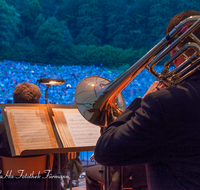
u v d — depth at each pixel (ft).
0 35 57.41
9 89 32.01
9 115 4.55
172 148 2.11
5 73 32.81
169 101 2.05
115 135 2.27
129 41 74.28
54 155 5.65
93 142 4.73
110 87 3.50
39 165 5.01
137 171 4.34
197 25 2.11
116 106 4.14
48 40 64.75
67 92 34.04
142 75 39.50
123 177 4.36
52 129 4.69
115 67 60.29
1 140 4.83
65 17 79.87
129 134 2.17
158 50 2.47
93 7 77.66
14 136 4.32
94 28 75.46
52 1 79.92
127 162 2.31
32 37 70.23
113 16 76.48
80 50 66.13
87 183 5.70
